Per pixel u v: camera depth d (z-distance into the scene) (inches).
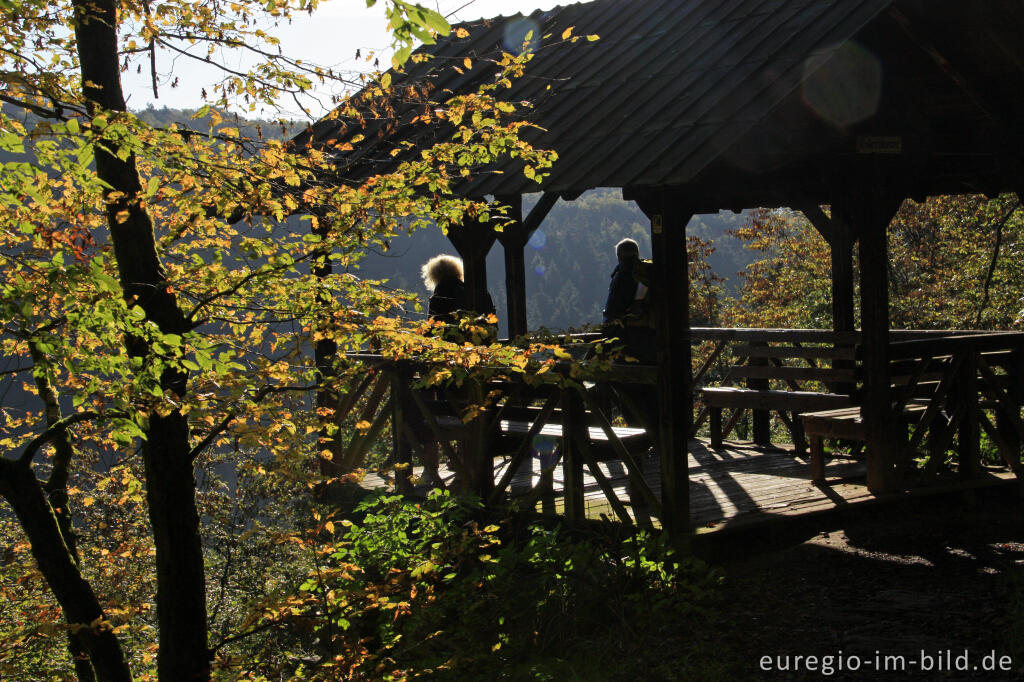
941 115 306.3
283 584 245.8
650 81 305.6
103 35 161.5
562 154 280.1
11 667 191.2
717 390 374.9
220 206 161.3
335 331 169.8
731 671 190.1
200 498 243.6
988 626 199.2
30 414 191.6
